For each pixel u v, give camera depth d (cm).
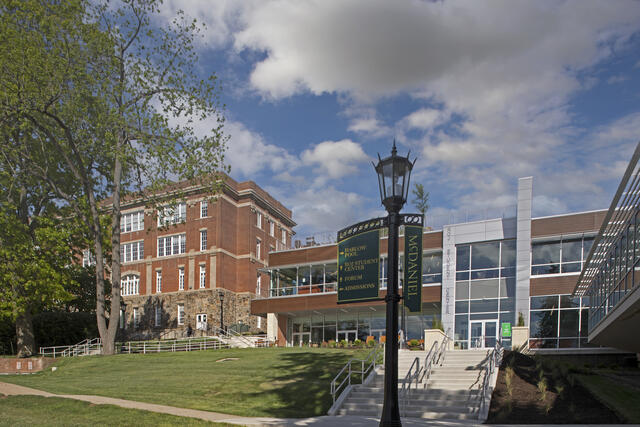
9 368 3356
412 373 2245
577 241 3428
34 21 3108
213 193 3541
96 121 3312
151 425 1382
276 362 2761
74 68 3095
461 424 1467
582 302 3309
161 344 4228
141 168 3353
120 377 2558
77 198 3791
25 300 3438
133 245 6066
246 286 5612
